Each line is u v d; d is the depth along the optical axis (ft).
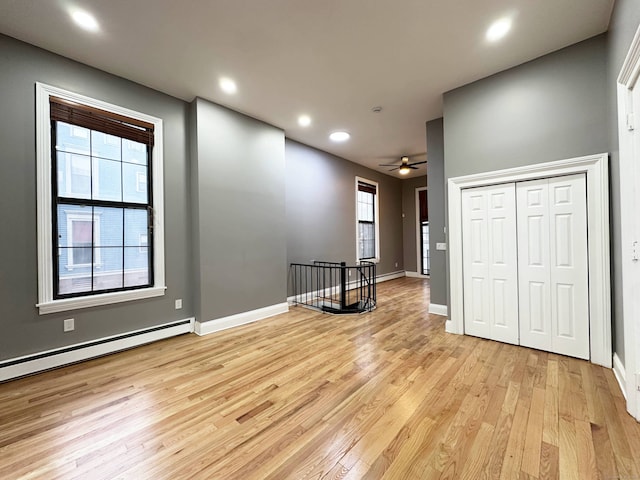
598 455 5.06
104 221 10.23
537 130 9.62
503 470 4.78
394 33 8.41
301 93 11.82
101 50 9.02
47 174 8.88
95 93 9.92
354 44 8.89
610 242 8.36
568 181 9.20
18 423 6.23
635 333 6.05
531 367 8.51
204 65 9.88
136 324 10.79
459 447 5.34
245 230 13.62
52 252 9.05
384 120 14.61
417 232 28.19
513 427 5.87
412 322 13.39
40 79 8.82
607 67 8.25
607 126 8.40
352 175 22.63
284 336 11.65
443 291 14.62
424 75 10.57
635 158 6.23
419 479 4.64
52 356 8.87
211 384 7.85
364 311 15.40
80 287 9.67
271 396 7.21
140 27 8.04
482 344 10.44
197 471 4.90
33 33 8.21
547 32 8.42
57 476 4.83
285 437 5.72
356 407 6.68
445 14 7.68
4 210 8.25
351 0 7.19
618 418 6.07
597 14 7.72
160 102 11.53
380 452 5.26
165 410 6.68
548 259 9.58
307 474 4.79
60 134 9.27
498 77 10.44
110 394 7.39
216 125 12.57
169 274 11.71
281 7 7.39
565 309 9.27
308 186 18.86
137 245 11.02
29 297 8.60
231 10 7.47
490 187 10.75
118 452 5.37
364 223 24.20
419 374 8.23
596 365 8.56
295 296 17.87
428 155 14.88
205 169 12.19
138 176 11.07
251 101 12.45
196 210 12.09
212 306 12.31
